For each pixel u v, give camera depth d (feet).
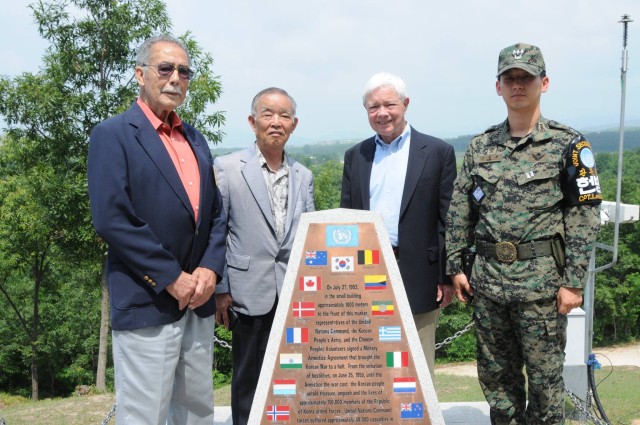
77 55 39.06
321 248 9.89
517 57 9.98
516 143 10.27
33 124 39.37
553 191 9.96
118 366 9.31
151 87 9.41
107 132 9.04
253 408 9.71
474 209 10.80
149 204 9.10
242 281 11.13
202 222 9.68
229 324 11.44
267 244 11.13
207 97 39.19
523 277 9.95
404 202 11.65
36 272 63.57
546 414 10.19
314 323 9.82
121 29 38.19
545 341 10.02
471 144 10.90
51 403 21.49
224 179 11.35
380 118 11.69
